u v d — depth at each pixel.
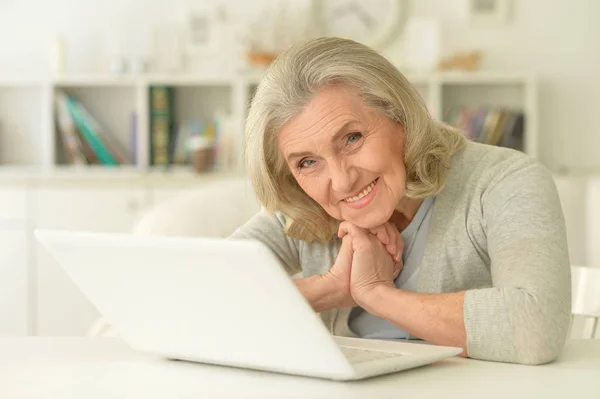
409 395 1.00
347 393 1.01
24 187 4.88
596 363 1.23
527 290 1.30
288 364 1.10
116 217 4.89
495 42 5.25
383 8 5.31
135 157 5.22
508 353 1.25
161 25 5.39
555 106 5.25
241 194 3.15
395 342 1.30
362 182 1.49
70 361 1.23
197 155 4.99
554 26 5.23
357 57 1.47
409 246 1.69
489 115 5.04
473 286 1.65
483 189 1.62
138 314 1.20
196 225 3.04
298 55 1.47
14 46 5.38
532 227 1.47
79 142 5.23
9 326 4.85
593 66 5.22
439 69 5.14
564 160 5.25
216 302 1.10
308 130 1.46
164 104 5.22
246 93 5.16
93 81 5.16
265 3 5.35
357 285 1.46
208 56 5.40
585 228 4.59
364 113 1.47
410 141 1.54
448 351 1.21
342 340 1.33
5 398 1.00
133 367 1.19
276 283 1.01
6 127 5.38
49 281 4.86
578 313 1.87
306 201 1.69
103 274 1.17
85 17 5.38
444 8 5.28
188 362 1.22
